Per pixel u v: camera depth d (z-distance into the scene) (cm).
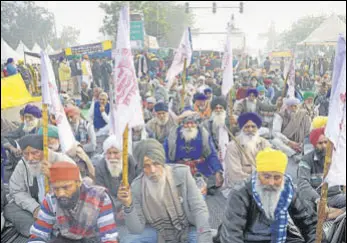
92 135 525
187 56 768
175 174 323
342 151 254
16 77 620
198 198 322
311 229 306
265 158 285
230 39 590
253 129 461
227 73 590
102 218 276
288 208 301
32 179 383
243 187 295
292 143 537
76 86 1085
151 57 2039
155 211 318
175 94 933
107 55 1288
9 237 388
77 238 276
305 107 546
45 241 281
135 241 315
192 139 466
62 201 270
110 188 367
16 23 2848
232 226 292
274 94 785
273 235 294
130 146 415
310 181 374
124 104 277
